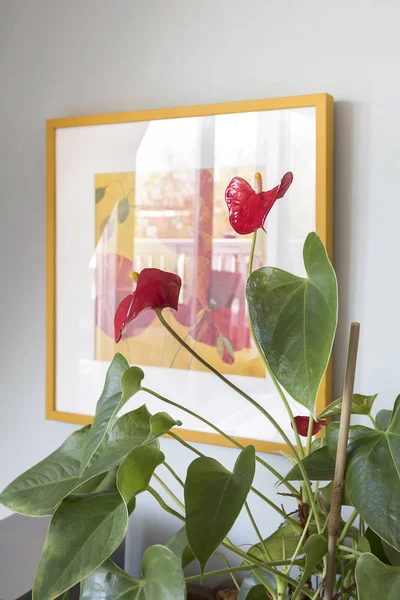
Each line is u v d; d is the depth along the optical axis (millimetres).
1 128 1515
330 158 1131
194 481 623
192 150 1253
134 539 1378
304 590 714
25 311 1496
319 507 777
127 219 1335
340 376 1161
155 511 1353
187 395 1279
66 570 647
